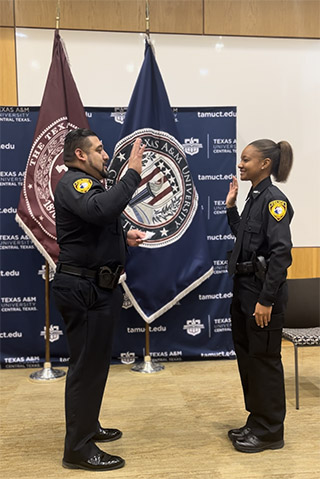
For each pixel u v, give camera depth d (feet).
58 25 10.98
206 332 12.34
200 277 11.50
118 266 7.07
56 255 10.86
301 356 12.46
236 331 8.05
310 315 10.91
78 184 6.71
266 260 7.42
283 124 12.94
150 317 11.35
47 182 10.82
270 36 12.68
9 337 11.86
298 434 8.07
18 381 10.96
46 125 10.76
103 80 12.20
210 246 12.18
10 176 11.58
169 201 11.38
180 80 12.48
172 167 11.35
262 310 7.11
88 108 11.73
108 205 6.31
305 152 13.09
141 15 12.17
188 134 11.96
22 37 11.83
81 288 6.69
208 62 12.53
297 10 12.71
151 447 7.64
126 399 9.71
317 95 13.00
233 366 11.84
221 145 12.03
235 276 7.90
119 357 12.19
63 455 7.39
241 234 7.70
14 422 8.68
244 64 12.67
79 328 6.80
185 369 11.65
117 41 12.16
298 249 13.29
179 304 12.22
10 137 11.51
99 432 7.86
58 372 11.46
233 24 12.52
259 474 6.78
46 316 11.36
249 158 7.68
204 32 12.42
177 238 11.42
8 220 11.68
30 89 11.94
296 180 13.14
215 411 9.08
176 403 9.49
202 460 7.20
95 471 6.89
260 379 7.46
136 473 6.82
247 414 8.93
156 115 11.30
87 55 12.10
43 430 8.34
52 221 10.84
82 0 11.94
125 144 11.09
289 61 12.82
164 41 12.32
